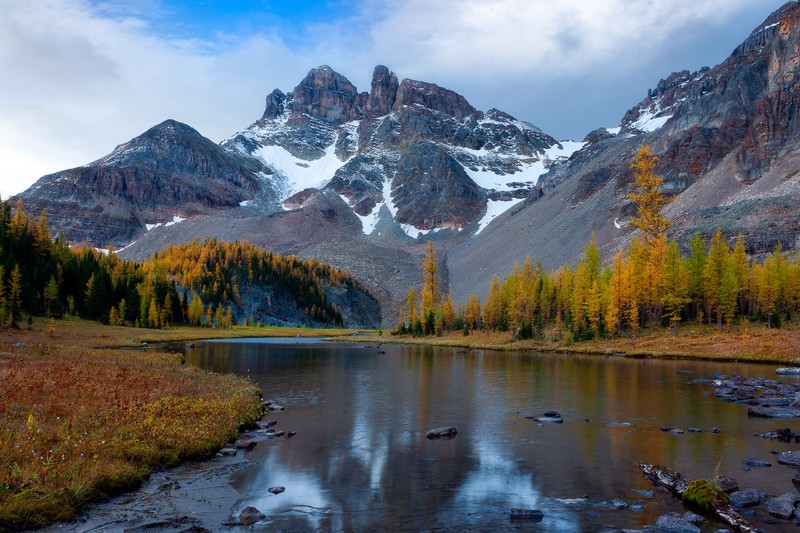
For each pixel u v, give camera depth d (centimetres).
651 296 9006
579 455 2147
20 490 1445
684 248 15250
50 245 14738
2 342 5556
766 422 2794
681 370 5491
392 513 1514
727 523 1393
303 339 13712
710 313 9444
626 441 2380
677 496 1645
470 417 2995
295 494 1678
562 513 1506
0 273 8950
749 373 5097
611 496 1656
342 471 1931
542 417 2934
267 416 2997
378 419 2939
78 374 3197
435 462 2055
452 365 6341
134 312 13762
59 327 9625
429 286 14700
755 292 9462
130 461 1828
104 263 17050
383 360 7119
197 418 2495
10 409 2148
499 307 12312
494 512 1522
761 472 1873
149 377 3422
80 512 1469
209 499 1619
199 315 16312
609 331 9294
